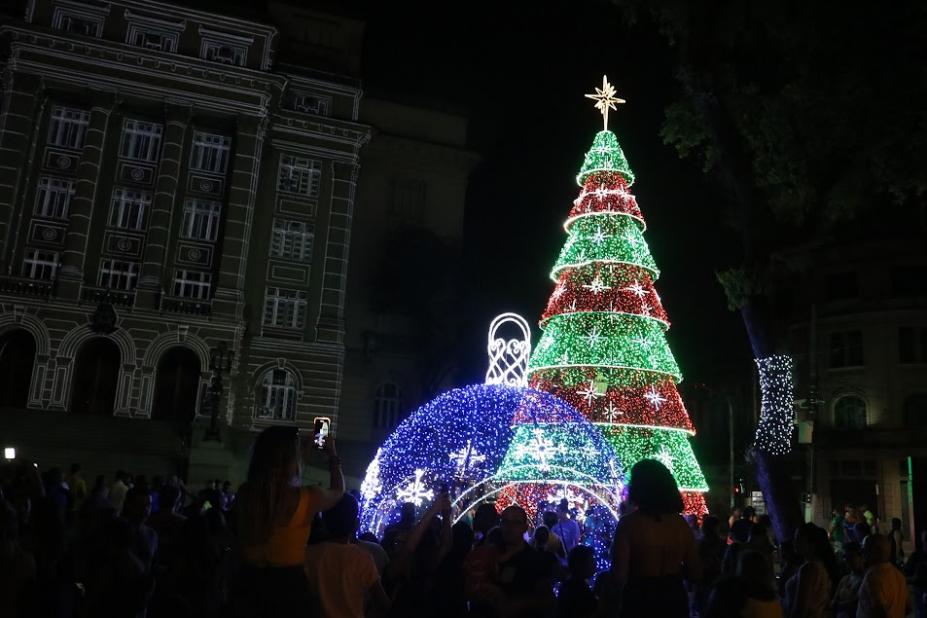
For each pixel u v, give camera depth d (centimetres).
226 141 4234
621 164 2352
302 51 4697
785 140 1638
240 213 4088
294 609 457
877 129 1494
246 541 468
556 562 671
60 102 4012
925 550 1228
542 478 1916
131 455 3241
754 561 569
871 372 4072
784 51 1591
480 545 711
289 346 4209
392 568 660
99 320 3775
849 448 4016
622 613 564
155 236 3962
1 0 4150
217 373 3506
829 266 4331
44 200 3941
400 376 4688
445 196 4972
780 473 1574
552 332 2191
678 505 586
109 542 605
